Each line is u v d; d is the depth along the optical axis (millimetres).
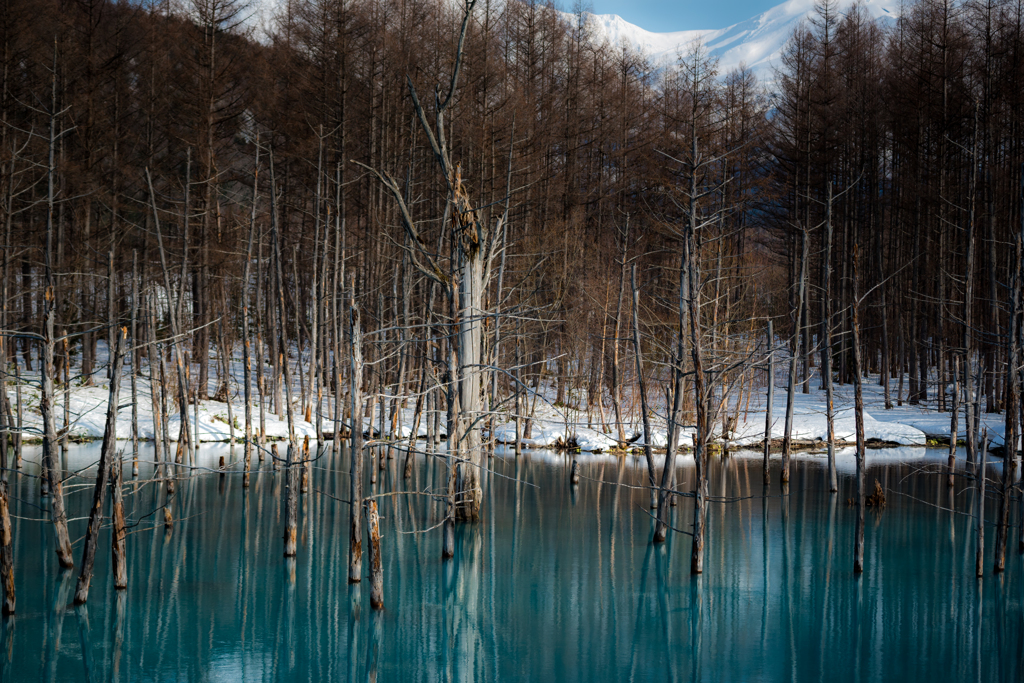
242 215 36812
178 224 33719
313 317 32438
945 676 10523
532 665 10906
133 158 34625
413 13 36500
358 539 14164
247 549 16672
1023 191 13930
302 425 33031
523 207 33500
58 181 30797
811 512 21172
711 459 30266
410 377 28719
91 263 33844
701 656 11273
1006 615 13047
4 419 19531
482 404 19203
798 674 10602
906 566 16062
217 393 36500
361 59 36594
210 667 10586
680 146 36000
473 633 12156
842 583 14875
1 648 11031
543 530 19250
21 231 28297
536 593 14242
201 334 37094
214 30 34594
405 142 36438
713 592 14375
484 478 26203
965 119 36531
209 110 34094
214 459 27188
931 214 36781
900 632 12273
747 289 34781
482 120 32594
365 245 35000
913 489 24188
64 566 14039
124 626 12000
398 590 14289
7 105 29891
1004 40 35062
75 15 33656
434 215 34719
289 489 16062
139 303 32562
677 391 16781
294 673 10430
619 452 31047
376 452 27203
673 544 17938
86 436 29312
